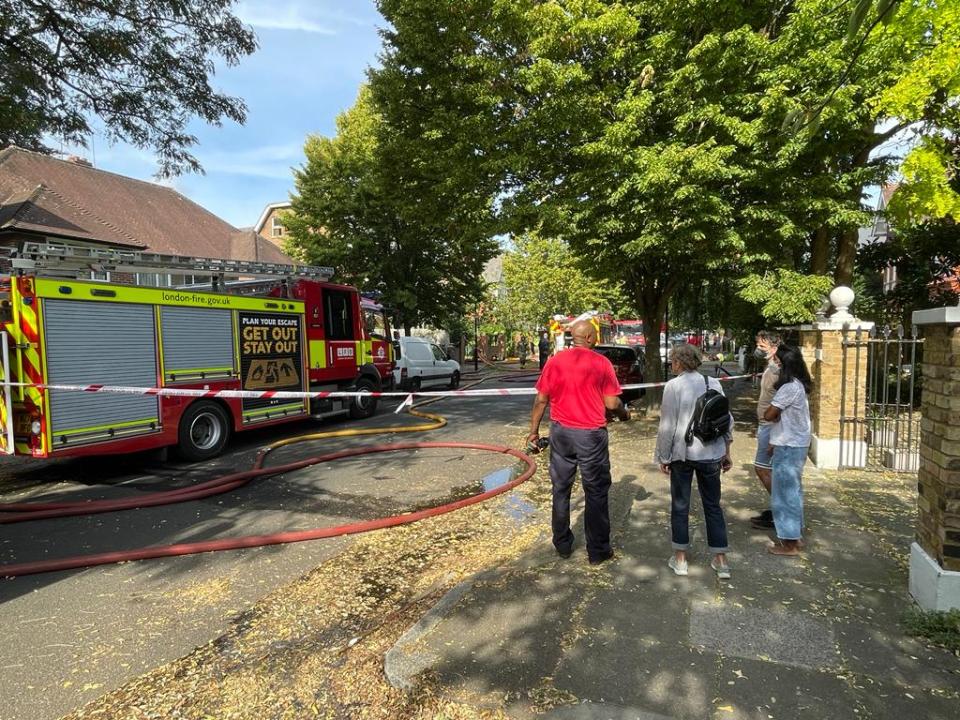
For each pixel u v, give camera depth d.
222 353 8.96
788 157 7.81
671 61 8.86
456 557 4.72
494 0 8.55
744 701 2.73
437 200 11.39
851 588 3.89
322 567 4.57
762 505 5.72
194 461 8.56
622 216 8.84
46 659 3.34
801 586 3.93
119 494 6.94
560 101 8.61
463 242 10.98
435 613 3.62
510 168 9.47
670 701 2.74
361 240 22.48
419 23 9.52
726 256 9.62
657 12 8.64
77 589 4.27
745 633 3.33
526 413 13.59
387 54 12.33
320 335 11.19
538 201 9.99
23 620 3.82
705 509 4.12
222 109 11.80
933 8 6.56
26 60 9.90
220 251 26.77
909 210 8.07
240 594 4.14
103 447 7.32
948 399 3.33
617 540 4.84
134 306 7.71
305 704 2.86
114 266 7.85
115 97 10.94
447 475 7.54
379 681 3.00
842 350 7.22
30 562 4.72
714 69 8.30
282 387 10.15
